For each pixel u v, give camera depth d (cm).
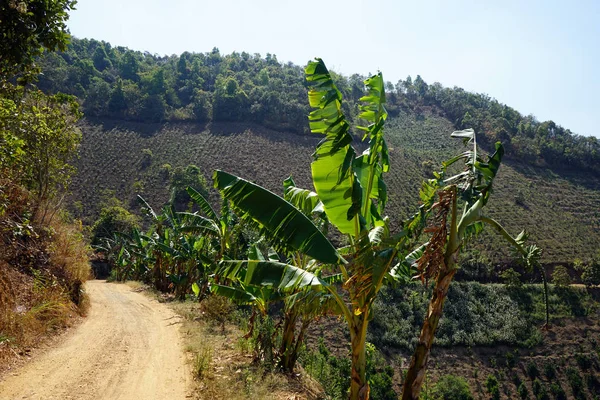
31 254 1195
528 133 8475
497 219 5228
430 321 538
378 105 646
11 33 703
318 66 606
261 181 6044
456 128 8981
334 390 1059
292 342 959
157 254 2744
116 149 6719
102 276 4331
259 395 726
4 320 838
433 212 632
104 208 4791
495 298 3600
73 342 964
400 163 6612
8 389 627
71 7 755
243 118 8000
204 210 1847
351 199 607
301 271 609
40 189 1433
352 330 600
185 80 10312
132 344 1005
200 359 835
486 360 2955
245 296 994
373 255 552
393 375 2638
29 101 1460
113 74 9862
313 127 617
